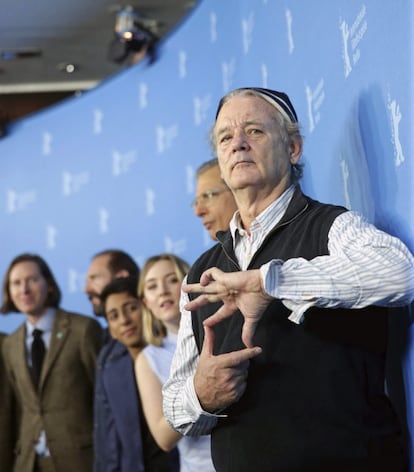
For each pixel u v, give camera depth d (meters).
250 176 2.84
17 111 8.55
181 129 6.27
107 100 7.02
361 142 3.29
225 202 4.46
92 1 6.94
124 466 4.57
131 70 6.81
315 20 3.87
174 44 6.39
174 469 4.54
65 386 5.62
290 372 2.62
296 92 4.19
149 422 4.23
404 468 2.66
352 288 2.47
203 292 2.64
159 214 6.45
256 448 2.64
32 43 7.66
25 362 5.79
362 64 3.28
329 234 2.66
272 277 2.51
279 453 2.60
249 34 5.07
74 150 7.24
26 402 5.71
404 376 2.84
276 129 2.91
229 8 5.50
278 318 2.66
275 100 2.96
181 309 3.04
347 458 2.56
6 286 6.16
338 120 3.56
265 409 2.63
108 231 6.89
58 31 7.46
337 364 2.60
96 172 7.05
